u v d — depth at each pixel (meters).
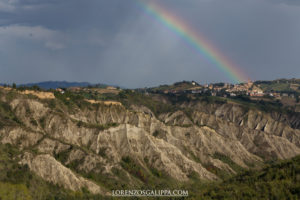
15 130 162.75
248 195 121.94
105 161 169.38
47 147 165.00
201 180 184.75
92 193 144.88
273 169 137.62
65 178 143.00
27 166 139.25
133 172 175.62
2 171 132.25
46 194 131.75
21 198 122.56
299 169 128.25
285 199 112.44
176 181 177.38
